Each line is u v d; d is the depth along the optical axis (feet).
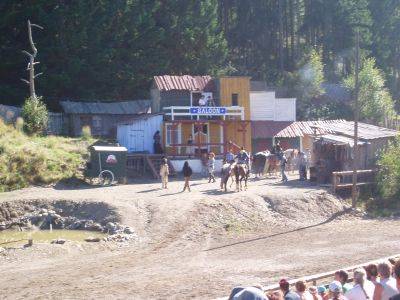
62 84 177.58
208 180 135.85
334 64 273.13
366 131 145.69
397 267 36.96
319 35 277.64
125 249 85.30
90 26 180.14
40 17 176.76
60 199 106.22
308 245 88.28
